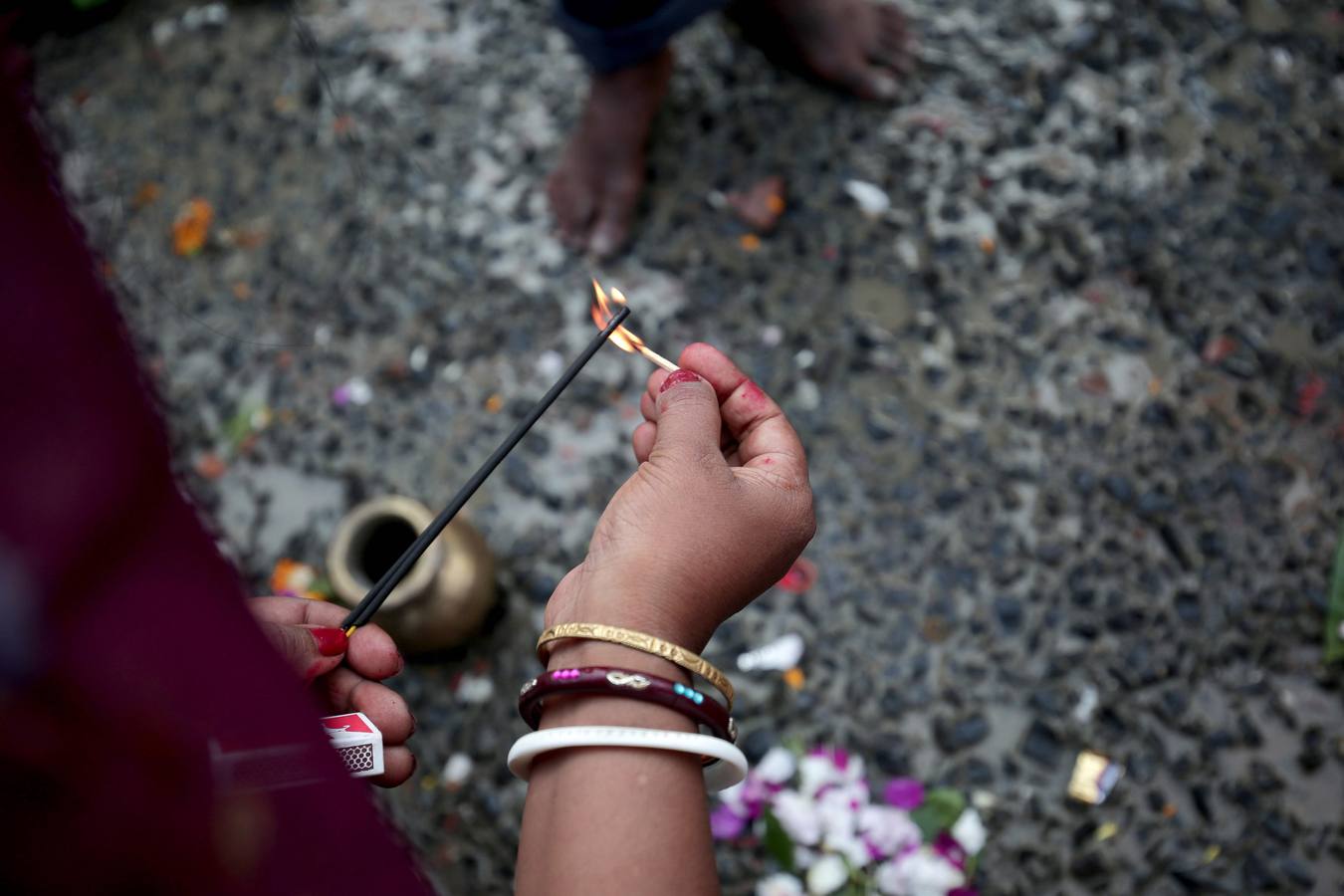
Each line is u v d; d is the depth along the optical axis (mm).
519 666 1823
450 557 1697
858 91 2133
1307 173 2062
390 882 429
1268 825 1678
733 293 2023
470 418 1977
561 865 632
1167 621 1795
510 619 1849
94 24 1942
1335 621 1759
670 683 683
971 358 1964
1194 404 1918
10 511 319
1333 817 1678
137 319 2006
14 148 331
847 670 1793
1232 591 1805
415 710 1806
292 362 2023
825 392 1954
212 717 360
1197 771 1713
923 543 1856
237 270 2057
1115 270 2012
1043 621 1806
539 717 729
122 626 336
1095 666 1776
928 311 1998
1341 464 1868
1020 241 2037
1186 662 1771
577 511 1908
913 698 1773
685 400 854
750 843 1704
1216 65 2146
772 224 2068
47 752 312
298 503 1946
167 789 341
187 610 357
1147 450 1894
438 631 1711
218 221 2049
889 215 2066
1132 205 2053
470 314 2037
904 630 1810
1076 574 1826
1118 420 1914
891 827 1685
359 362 2021
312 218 2086
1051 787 1716
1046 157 2094
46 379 327
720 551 775
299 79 2137
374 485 1948
